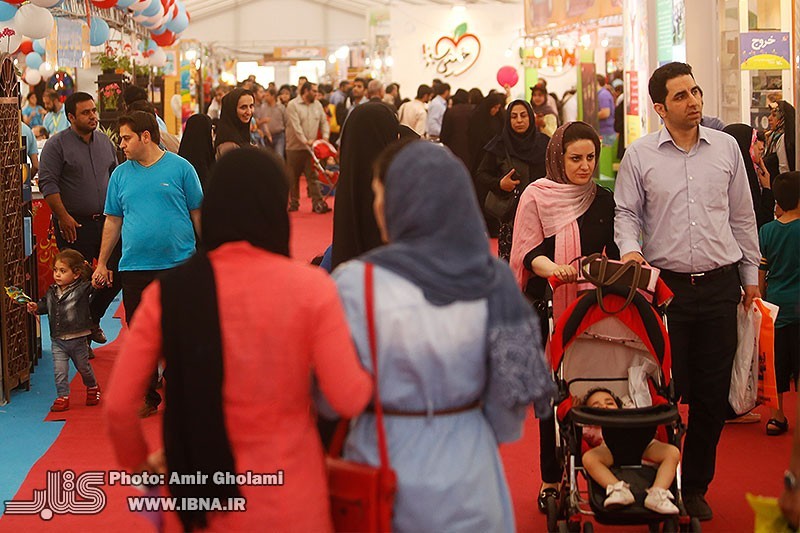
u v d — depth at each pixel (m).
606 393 4.50
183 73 25.73
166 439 2.75
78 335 7.10
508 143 7.90
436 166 2.85
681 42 9.40
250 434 2.75
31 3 9.68
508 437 3.00
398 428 2.86
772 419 6.34
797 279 6.21
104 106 13.12
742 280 4.97
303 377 2.79
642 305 4.44
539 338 2.98
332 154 18.48
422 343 2.82
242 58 43.94
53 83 17.75
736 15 9.34
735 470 5.70
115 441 2.84
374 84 20.05
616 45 20.23
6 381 7.32
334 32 43.62
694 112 4.68
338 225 4.40
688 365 4.91
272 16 43.44
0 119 7.38
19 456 6.11
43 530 4.90
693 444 4.93
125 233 6.84
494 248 14.02
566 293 4.82
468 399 2.92
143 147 6.81
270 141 21.53
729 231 4.84
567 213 4.77
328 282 2.80
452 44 27.78
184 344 2.72
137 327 2.78
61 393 7.09
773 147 8.20
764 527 3.03
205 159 8.16
